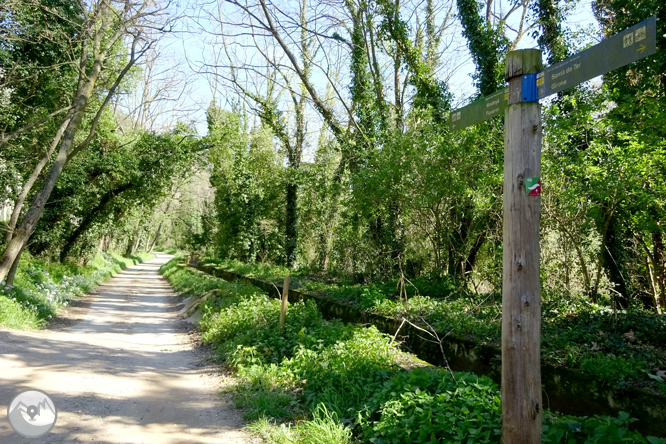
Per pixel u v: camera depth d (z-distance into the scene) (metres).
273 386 5.94
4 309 9.73
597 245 9.38
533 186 2.95
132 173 19.77
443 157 9.91
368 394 4.98
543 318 7.87
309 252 22.02
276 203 23.19
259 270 20.22
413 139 10.40
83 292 18.56
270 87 21.59
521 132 3.01
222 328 9.34
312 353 6.44
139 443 3.95
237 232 25.02
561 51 12.18
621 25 9.02
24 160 15.67
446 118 12.32
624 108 7.97
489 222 10.70
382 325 9.49
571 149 8.91
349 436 4.17
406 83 17.12
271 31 12.51
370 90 15.78
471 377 4.70
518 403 2.90
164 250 81.50
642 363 5.55
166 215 41.66
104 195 20.94
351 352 6.09
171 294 21.19
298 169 20.30
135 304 17.12
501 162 9.61
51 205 18.14
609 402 5.19
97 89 15.98
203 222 34.06
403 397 4.24
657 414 4.72
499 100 3.26
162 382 6.14
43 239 18.17
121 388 5.55
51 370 5.95
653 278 9.88
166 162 20.62
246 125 23.56
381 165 10.96
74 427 4.11
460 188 9.66
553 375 5.87
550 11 12.31
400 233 13.81
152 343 9.76
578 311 7.96
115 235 36.44
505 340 3.00
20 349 6.96
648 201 7.25
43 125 15.85
